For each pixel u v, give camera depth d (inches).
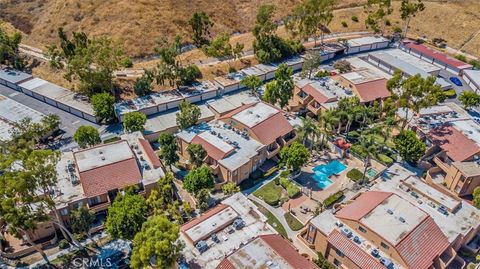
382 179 3149.6
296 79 4709.6
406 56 5442.9
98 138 3523.6
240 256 2289.6
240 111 3826.3
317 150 3759.8
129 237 2527.1
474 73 4955.7
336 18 6284.5
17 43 5088.6
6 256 2691.9
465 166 3218.5
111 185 2989.7
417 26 6131.9
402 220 2556.6
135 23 5452.8
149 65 5064.0
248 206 2763.3
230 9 6289.4
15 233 2452.0
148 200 2881.4
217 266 2255.2
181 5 5954.7
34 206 2753.4
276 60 5187.0
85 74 4237.2
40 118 3998.5
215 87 4601.4
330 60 5447.8
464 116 3993.6
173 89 4596.5
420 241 2461.9
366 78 4448.8
